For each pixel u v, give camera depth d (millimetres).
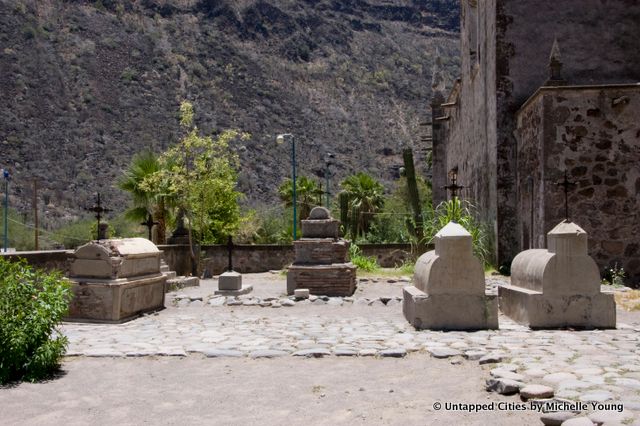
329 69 130625
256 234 40562
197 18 128250
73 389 6598
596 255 15766
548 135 15914
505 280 16531
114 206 67688
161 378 6977
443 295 9836
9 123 76312
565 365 6945
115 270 11289
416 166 98250
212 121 93438
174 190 23875
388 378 6820
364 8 168125
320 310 12781
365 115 116500
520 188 18266
